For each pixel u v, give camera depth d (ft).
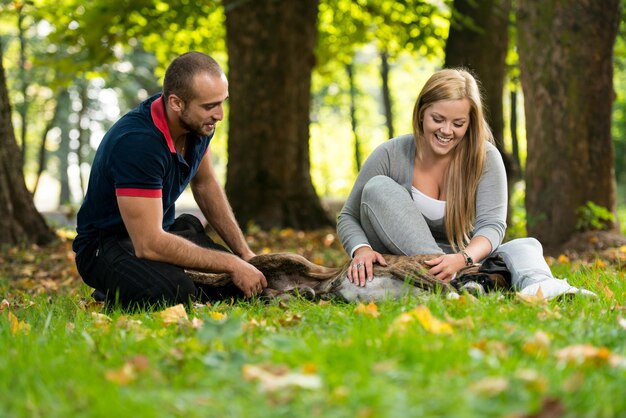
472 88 15.61
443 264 15.26
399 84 130.00
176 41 61.46
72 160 137.80
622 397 8.24
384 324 11.61
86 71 57.98
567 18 31.04
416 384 8.50
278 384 8.28
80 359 10.22
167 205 16.97
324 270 16.83
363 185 16.72
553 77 31.32
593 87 31.17
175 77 15.66
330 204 64.69
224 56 81.56
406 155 16.56
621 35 43.70
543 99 31.53
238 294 17.53
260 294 16.81
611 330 11.38
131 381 9.06
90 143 133.90
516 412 7.70
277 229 45.42
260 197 46.19
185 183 17.06
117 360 10.21
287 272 16.90
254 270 16.62
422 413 7.72
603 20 31.07
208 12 52.85
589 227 31.09
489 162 16.37
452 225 16.28
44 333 12.36
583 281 17.47
